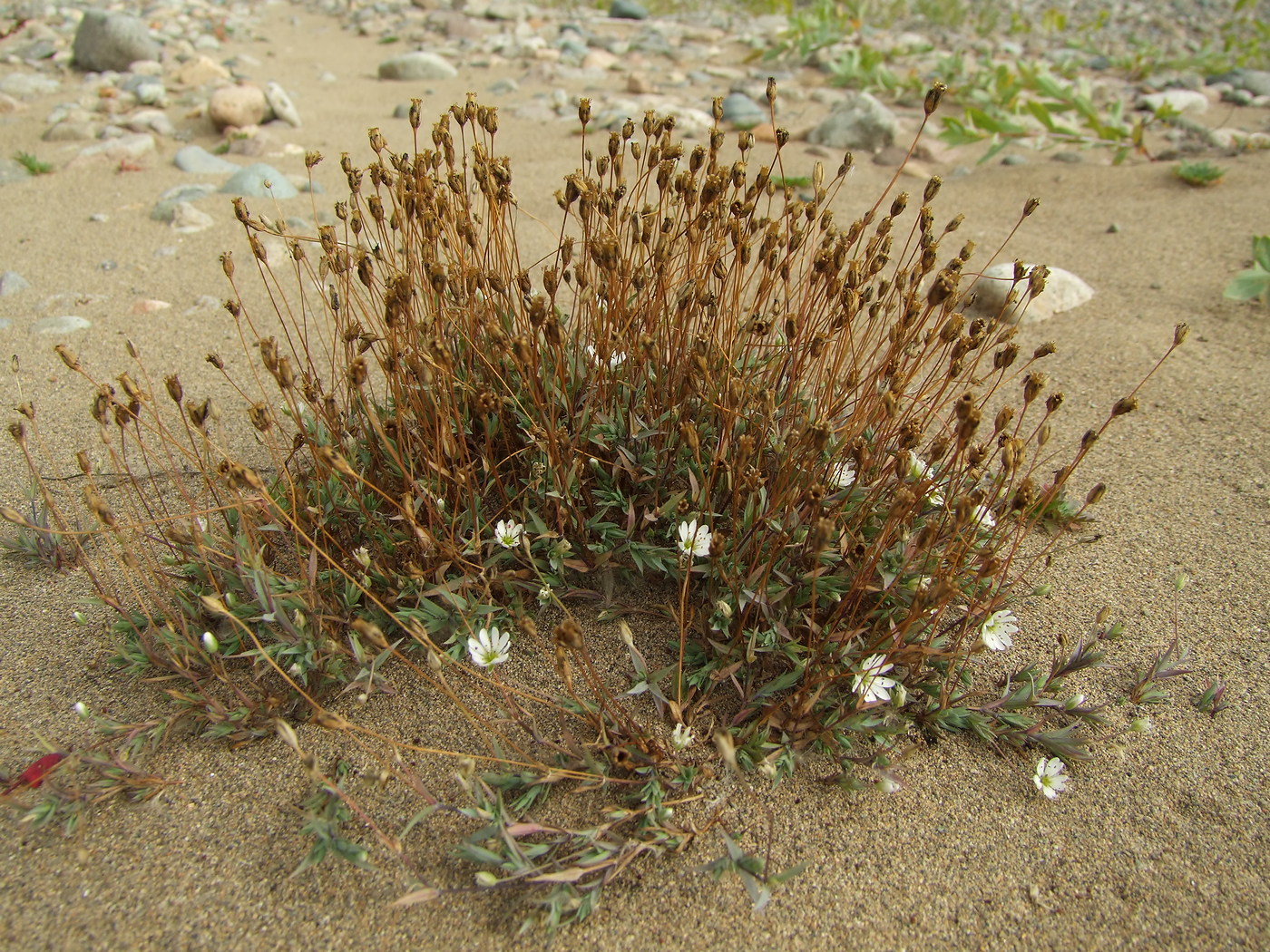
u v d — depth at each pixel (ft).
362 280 0.97
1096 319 1.67
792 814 0.86
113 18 3.10
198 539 0.92
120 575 1.06
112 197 2.13
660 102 2.90
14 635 1.00
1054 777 0.87
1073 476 1.27
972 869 0.83
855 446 0.90
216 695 0.93
